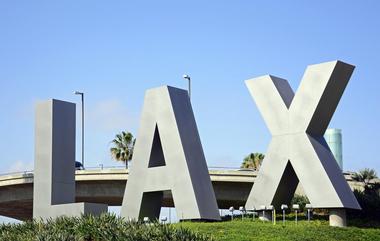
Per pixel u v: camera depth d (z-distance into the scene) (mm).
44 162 37812
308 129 36875
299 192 49969
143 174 38000
